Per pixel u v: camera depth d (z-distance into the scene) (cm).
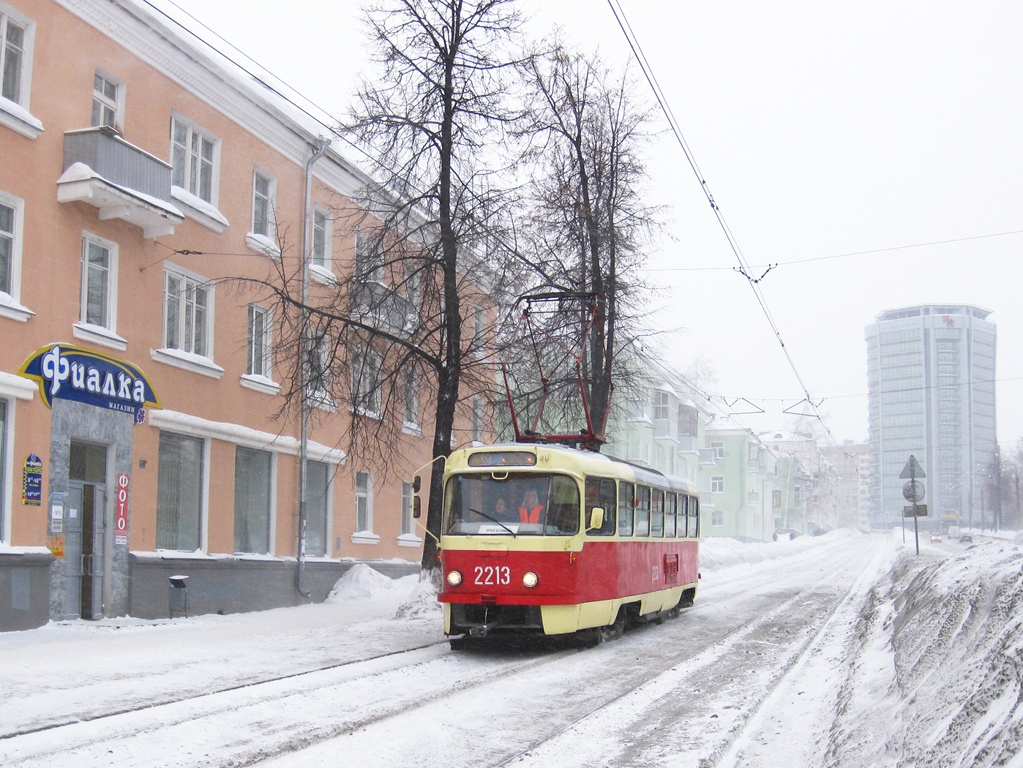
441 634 1536
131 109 1830
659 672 1180
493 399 2114
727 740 805
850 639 1465
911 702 688
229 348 2103
